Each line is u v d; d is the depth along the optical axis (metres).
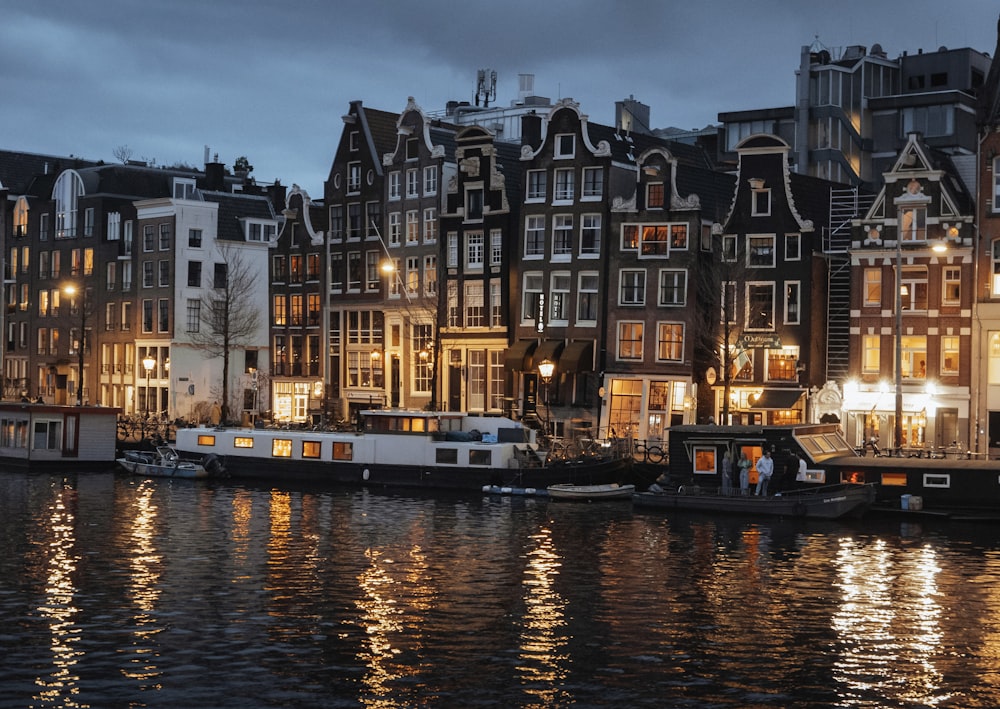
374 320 88.50
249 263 104.19
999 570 43.66
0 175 122.81
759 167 72.69
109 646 34.28
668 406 74.81
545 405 77.62
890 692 31.06
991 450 66.50
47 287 114.00
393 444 66.44
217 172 113.62
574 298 77.94
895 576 42.69
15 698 30.20
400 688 31.08
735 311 73.06
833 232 74.50
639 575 42.97
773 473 57.16
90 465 76.06
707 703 30.19
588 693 30.78
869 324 69.25
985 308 66.38
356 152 90.12
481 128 81.75
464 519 54.88
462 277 82.62
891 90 105.88
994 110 66.62
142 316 103.56
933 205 67.75
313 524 53.44
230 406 96.88
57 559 45.41
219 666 32.62
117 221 107.88
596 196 77.44
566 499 60.81
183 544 48.56
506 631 35.97
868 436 68.75
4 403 77.50
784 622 36.97
